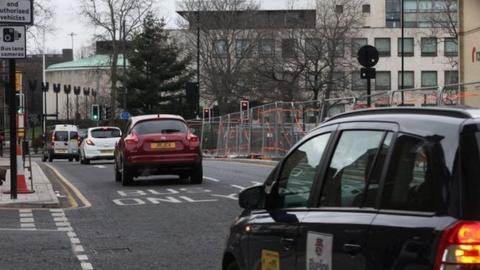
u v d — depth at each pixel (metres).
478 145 3.40
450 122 3.59
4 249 9.48
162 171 17.73
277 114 29.31
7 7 13.66
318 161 4.68
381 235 3.68
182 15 74.12
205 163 29.06
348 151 4.37
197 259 8.73
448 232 3.27
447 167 3.43
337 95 68.44
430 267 3.30
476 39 24.27
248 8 74.25
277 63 65.50
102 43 70.12
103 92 93.62
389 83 95.62
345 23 68.69
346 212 4.14
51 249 9.48
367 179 4.04
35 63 92.75
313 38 65.31
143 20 68.25
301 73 65.00
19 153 15.89
